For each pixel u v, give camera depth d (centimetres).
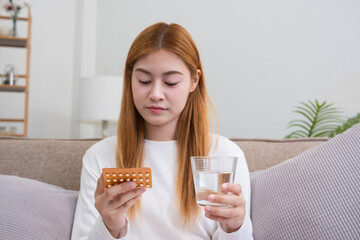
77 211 102
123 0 392
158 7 383
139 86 98
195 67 101
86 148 126
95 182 105
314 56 334
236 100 355
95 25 399
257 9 354
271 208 99
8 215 95
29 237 94
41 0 398
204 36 369
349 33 326
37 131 391
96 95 296
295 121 335
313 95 332
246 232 83
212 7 369
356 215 84
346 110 321
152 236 101
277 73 344
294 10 343
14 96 385
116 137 117
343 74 325
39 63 395
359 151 92
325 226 87
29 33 342
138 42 99
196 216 101
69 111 401
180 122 111
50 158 123
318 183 93
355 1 325
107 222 78
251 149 130
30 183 105
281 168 105
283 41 344
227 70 360
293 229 92
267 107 345
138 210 102
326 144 100
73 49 404
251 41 354
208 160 73
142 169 72
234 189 72
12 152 122
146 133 114
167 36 98
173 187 106
